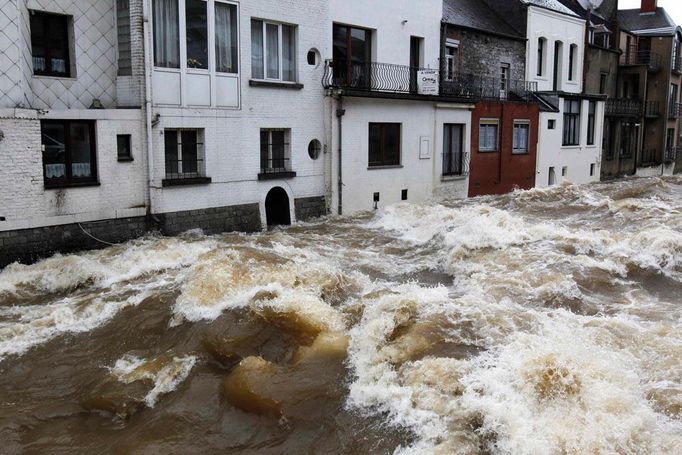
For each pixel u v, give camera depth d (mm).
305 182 18438
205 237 15078
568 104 30922
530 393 6754
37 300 10867
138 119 14461
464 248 13281
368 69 20625
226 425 7012
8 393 7828
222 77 16016
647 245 12547
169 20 14891
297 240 15109
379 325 8352
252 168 16953
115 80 15000
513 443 6102
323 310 9000
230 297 9594
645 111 40438
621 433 6180
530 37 29609
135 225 14633
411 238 15570
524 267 11719
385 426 6680
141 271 12047
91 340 9078
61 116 13133
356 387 7309
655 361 7703
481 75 26844
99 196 13938
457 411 6637
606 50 37188
